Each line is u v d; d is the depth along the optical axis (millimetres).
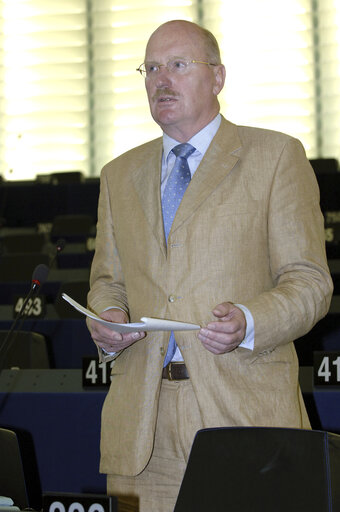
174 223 2121
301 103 10242
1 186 9359
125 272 2225
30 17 11047
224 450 1658
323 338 4254
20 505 2062
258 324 1955
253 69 10344
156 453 2074
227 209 2104
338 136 10234
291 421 2002
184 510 1625
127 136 10719
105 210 2367
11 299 5953
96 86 10836
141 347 2117
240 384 2012
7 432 2105
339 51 10312
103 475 2973
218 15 10570
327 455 1608
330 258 6539
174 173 2230
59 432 3023
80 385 3104
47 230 8742
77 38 10961
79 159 10766
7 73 10984
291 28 10391
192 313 2051
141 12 10836
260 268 2105
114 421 2094
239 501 1608
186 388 2059
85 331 4566
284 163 2152
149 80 2240
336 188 8258
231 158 2168
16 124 10883
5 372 3203
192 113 2191
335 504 1568
